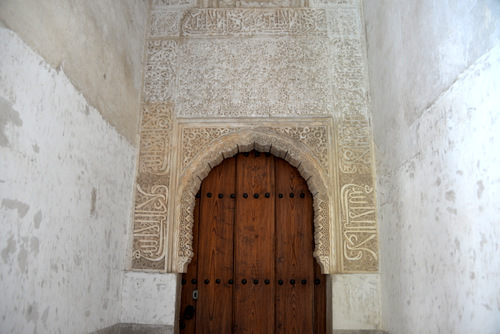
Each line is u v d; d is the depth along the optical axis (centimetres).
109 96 340
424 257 278
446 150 248
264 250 402
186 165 399
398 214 329
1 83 199
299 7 438
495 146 197
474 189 216
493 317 197
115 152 352
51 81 247
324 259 375
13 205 207
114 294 349
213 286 395
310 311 389
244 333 386
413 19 303
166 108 413
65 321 261
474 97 217
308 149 401
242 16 438
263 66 423
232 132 406
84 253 291
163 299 367
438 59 261
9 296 203
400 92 328
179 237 382
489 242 202
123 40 375
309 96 413
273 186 417
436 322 258
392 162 346
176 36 434
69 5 271
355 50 426
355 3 437
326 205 387
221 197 414
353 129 404
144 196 391
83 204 289
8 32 206
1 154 199
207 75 421
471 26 220
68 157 267
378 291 368
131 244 379
